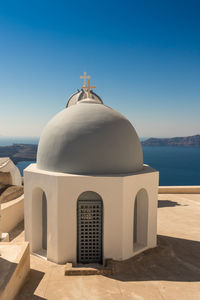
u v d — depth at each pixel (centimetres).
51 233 805
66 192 775
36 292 632
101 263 824
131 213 816
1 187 1666
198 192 1931
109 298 612
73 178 770
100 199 814
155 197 907
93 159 802
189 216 1397
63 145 823
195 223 1277
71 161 805
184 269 770
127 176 784
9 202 1400
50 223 805
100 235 824
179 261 823
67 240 793
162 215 1418
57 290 643
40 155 902
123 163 832
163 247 924
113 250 802
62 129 845
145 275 729
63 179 770
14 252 677
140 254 856
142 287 662
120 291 642
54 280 693
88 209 816
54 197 783
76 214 799
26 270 704
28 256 725
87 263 827
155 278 711
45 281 687
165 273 742
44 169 873
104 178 772
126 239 811
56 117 918
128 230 812
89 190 777
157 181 907
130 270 755
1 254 666
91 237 825
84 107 889
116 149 820
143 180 845
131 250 833
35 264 796
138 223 917
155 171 897
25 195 888
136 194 873
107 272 729
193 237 1071
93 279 700
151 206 895
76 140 809
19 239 1160
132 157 862
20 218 1434
